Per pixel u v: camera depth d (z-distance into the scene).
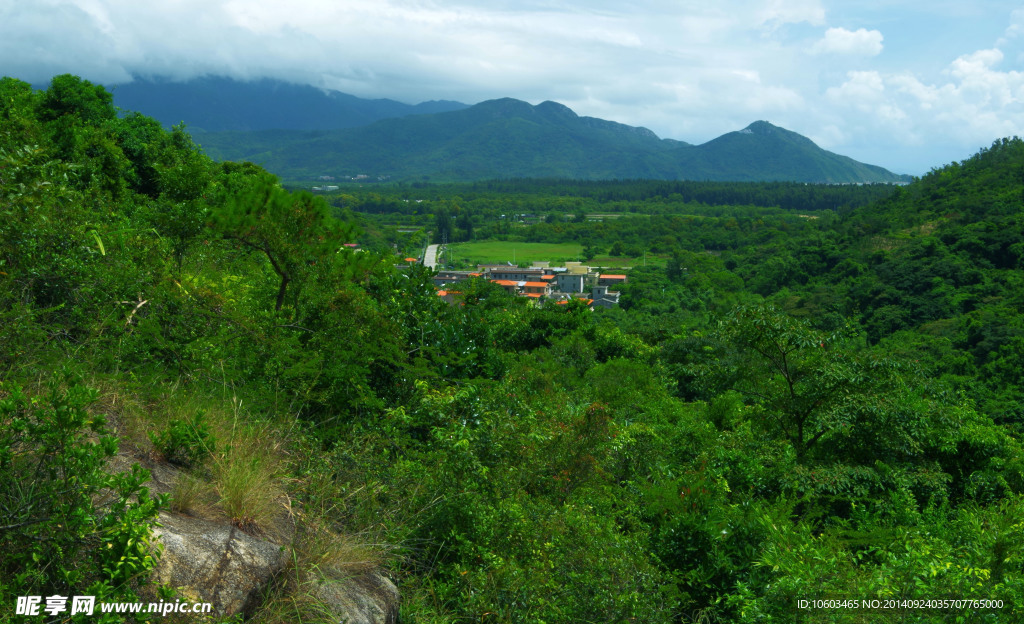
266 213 5.38
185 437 2.93
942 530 6.12
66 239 3.53
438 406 4.58
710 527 4.59
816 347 8.06
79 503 1.89
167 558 2.19
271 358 4.62
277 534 2.77
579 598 3.40
